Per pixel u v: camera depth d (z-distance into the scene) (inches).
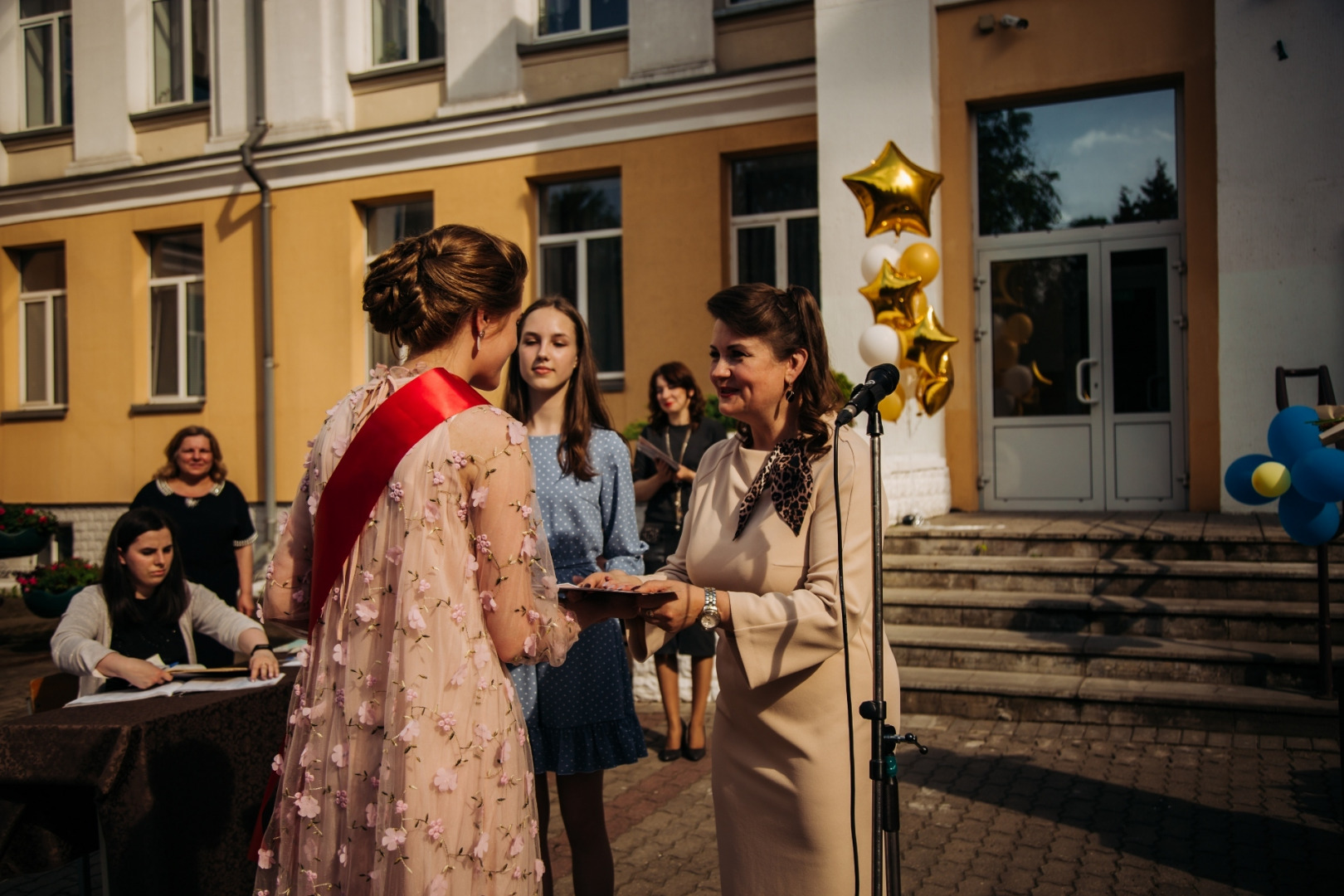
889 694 80.5
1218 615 203.0
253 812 110.9
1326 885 123.4
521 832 66.1
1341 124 261.7
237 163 408.2
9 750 96.7
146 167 423.5
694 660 188.5
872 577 75.0
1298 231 266.1
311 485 69.2
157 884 97.0
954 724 195.2
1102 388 307.0
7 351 463.8
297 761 65.7
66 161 456.1
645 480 211.0
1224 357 274.2
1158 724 185.3
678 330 345.1
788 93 329.7
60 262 461.7
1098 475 307.4
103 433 439.8
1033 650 204.8
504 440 66.8
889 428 293.9
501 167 371.9
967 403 313.7
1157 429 301.0
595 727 105.6
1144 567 219.8
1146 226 301.6
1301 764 165.3
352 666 63.8
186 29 436.5
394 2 401.7
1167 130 299.9
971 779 165.0
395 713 62.1
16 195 450.3
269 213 405.7
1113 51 292.7
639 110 348.2
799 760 75.6
